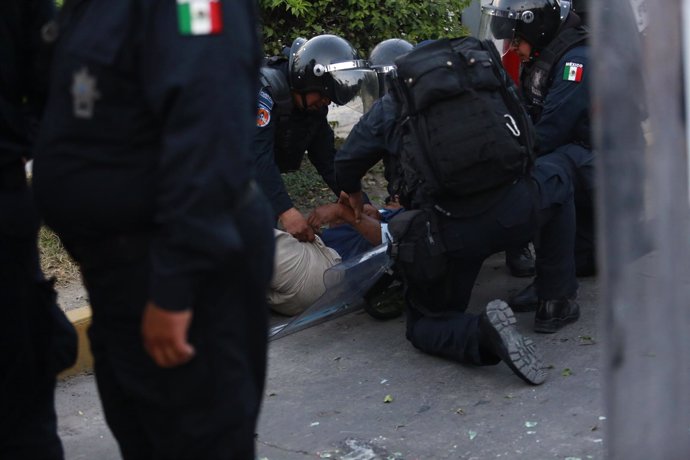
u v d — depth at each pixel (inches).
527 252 188.5
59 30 74.7
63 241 77.9
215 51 67.3
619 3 69.5
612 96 70.2
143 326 70.7
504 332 136.3
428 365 149.5
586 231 181.0
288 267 165.3
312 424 131.7
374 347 158.4
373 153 152.1
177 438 75.7
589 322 160.7
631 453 75.3
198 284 68.5
